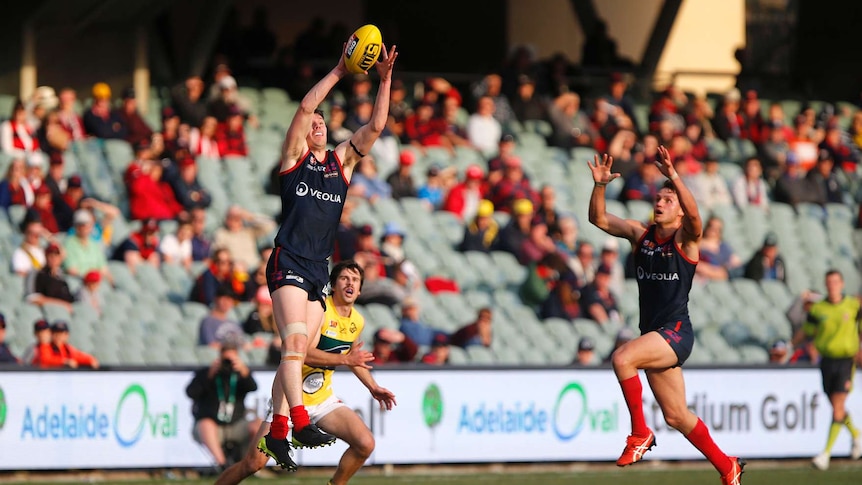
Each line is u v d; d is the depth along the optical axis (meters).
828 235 62.94
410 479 40.06
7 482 38.25
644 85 77.00
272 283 25.98
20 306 45.78
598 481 40.19
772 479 41.31
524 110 63.88
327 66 66.62
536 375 44.09
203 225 51.31
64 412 39.44
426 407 42.75
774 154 66.12
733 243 60.81
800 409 46.53
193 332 47.41
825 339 46.25
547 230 55.28
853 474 42.97
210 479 39.62
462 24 80.00
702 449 29.41
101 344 46.34
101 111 55.38
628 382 28.28
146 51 61.88
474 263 53.72
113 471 39.81
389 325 48.72
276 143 59.59
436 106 63.75
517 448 43.69
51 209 50.06
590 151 62.66
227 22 66.62
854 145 69.69
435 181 57.09
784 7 82.88
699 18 83.69
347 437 27.62
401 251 51.84
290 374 25.28
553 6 81.62
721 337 54.72
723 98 68.88
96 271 47.69
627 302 54.00
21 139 52.88
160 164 53.03
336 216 26.41
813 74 81.44
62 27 59.75
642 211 59.12
